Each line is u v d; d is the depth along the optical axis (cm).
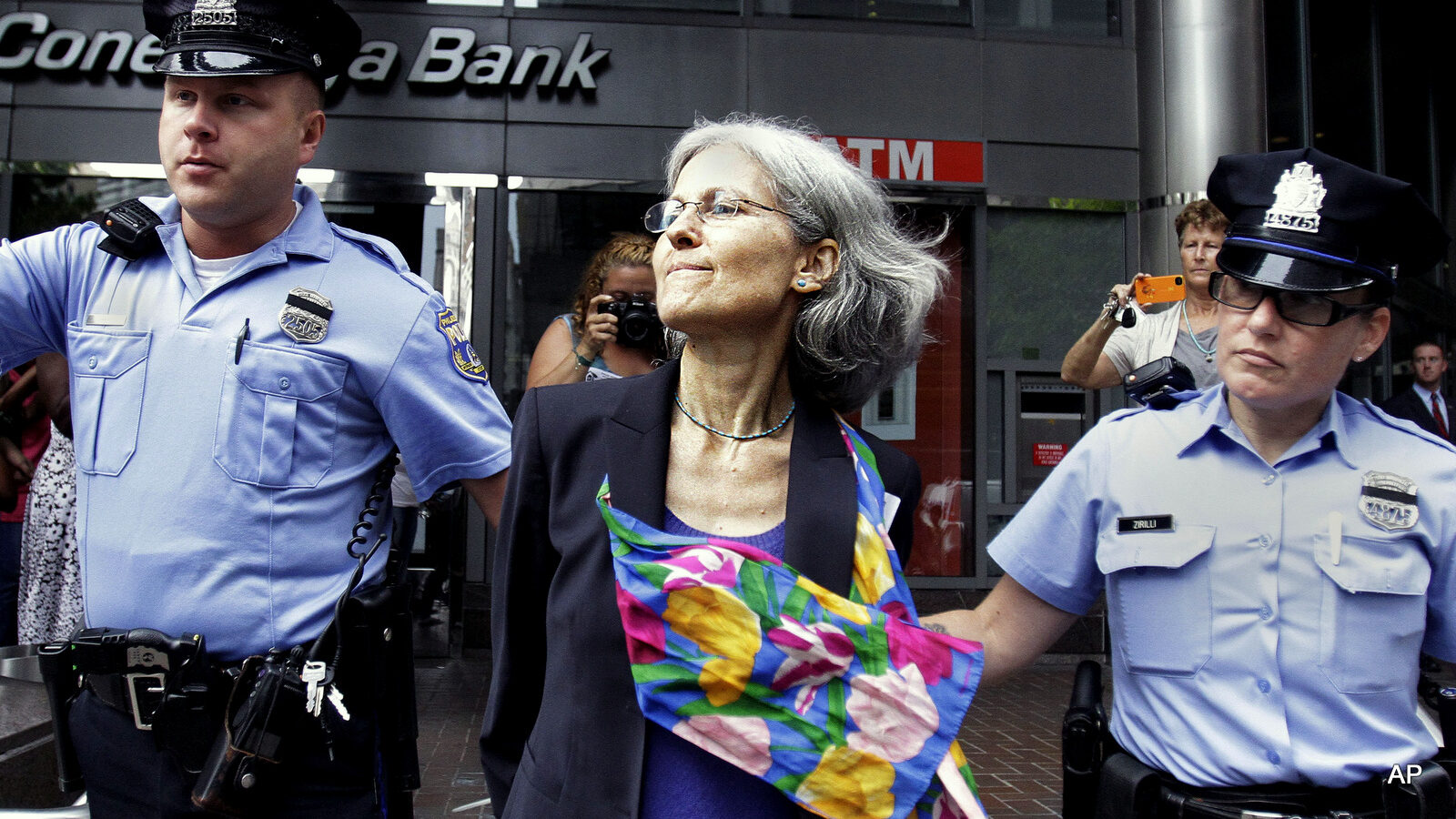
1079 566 196
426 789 425
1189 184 766
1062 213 791
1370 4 1005
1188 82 767
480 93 734
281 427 192
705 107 752
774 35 761
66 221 707
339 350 197
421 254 730
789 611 133
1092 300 793
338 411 198
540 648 156
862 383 163
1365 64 1000
